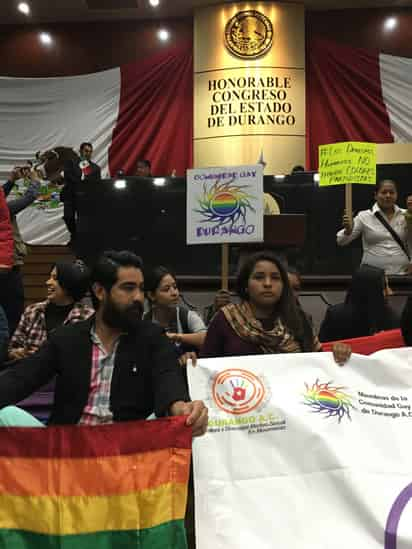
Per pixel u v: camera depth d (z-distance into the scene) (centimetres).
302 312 294
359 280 380
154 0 1117
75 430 193
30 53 1187
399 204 637
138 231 628
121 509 190
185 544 191
